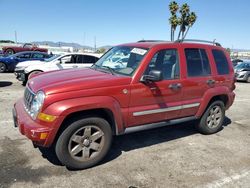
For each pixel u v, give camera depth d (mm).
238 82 17781
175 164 4391
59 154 3838
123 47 5164
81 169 4051
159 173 4070
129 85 4215
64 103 3670
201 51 5406
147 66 4418
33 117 3795
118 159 4457
